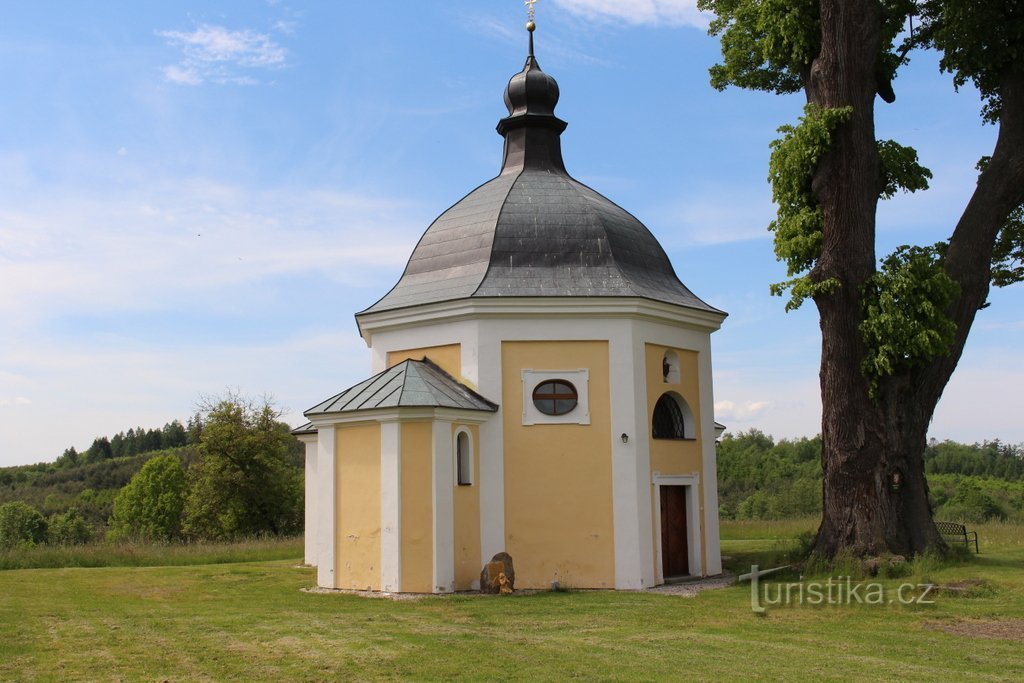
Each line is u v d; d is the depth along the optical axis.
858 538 19.67
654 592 19.73
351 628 14.59
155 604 17.98
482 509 20.59
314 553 26.45
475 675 11.00
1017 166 21.17
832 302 20.05
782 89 24.39
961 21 21.56
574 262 22.44
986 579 17.47
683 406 23.31
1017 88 21.69
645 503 21.06
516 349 21.36
